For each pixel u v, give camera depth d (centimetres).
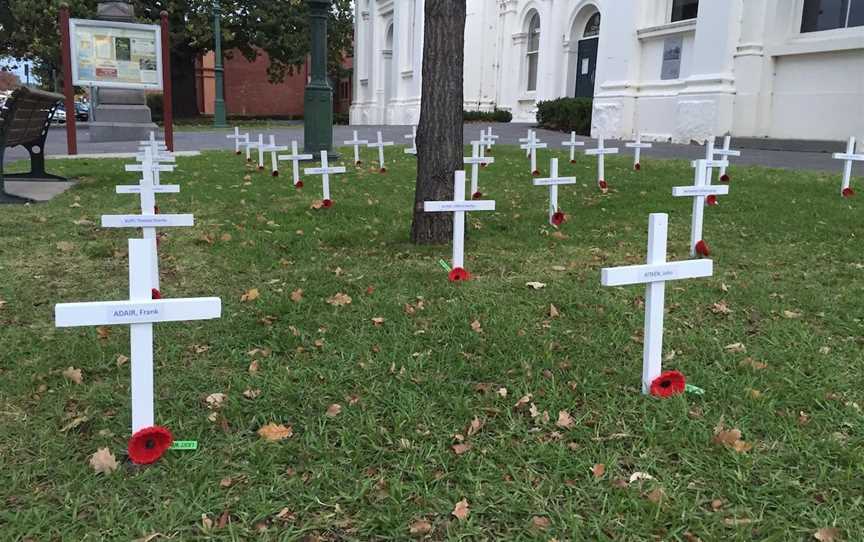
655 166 1127
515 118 2623
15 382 310
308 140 1206
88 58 1288
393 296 425
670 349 352
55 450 257
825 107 1434
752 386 307
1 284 450
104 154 1324
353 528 217
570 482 239
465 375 320
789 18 1496
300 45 3456
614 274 279
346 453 256
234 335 365
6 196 745
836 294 439
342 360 335
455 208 453
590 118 2008
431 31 523
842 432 271
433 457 254
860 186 888
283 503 228
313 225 646
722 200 778
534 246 560
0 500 229
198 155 1336
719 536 211
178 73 3497
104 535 212
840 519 218
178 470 244
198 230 618
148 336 246
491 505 227
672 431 268
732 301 425
